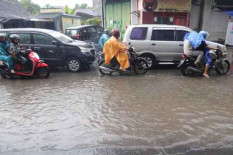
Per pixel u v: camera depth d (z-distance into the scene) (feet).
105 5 61.00
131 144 11.70
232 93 19.93
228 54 40.37
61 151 11.23
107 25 61.77
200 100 18.24
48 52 30.04
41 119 15.12
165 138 12.25
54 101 18.63
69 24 100.22
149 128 13.48
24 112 16.40
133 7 49.16
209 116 15.11
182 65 26.45
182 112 15.83
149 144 11.66
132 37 29.81
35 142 12.17
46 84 24.17
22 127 14.01
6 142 12.23
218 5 49.11
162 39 29.94
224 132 12.88
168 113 15.70
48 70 27.30
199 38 24.79
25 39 30.35
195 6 49.44
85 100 18.70
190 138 12.23
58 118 15.21
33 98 19.54
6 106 17.72
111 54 26.27
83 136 12.68
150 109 16.48
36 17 94.38
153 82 24.03
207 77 25.86
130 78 26.04
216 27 50.62
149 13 46.52
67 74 29.01
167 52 30.12
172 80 24.76
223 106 16.89
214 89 21.17
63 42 30.01
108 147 11.44
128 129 13.41
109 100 18.58
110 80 25.29
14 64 26.45
